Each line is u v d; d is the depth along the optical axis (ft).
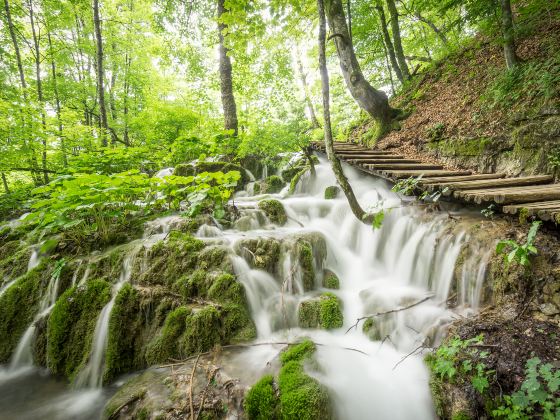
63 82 45.27
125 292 12.57
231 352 10.85
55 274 14.17
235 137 29.78
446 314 11.14
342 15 29.32
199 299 12.65
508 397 6.92
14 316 14.01
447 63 31.22
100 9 47.93
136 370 11.60
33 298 14.38
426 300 12.41
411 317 11.57
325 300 13.02
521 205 10.96
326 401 8.07
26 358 13.16
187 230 16.85
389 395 8.94
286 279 14.12
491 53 25.00
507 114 18.25
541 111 16.12
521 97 17.85
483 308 10.59
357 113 52.01
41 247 15.89
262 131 26.71
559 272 8.95
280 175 30.99
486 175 16.72
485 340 8.63
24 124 26.78
